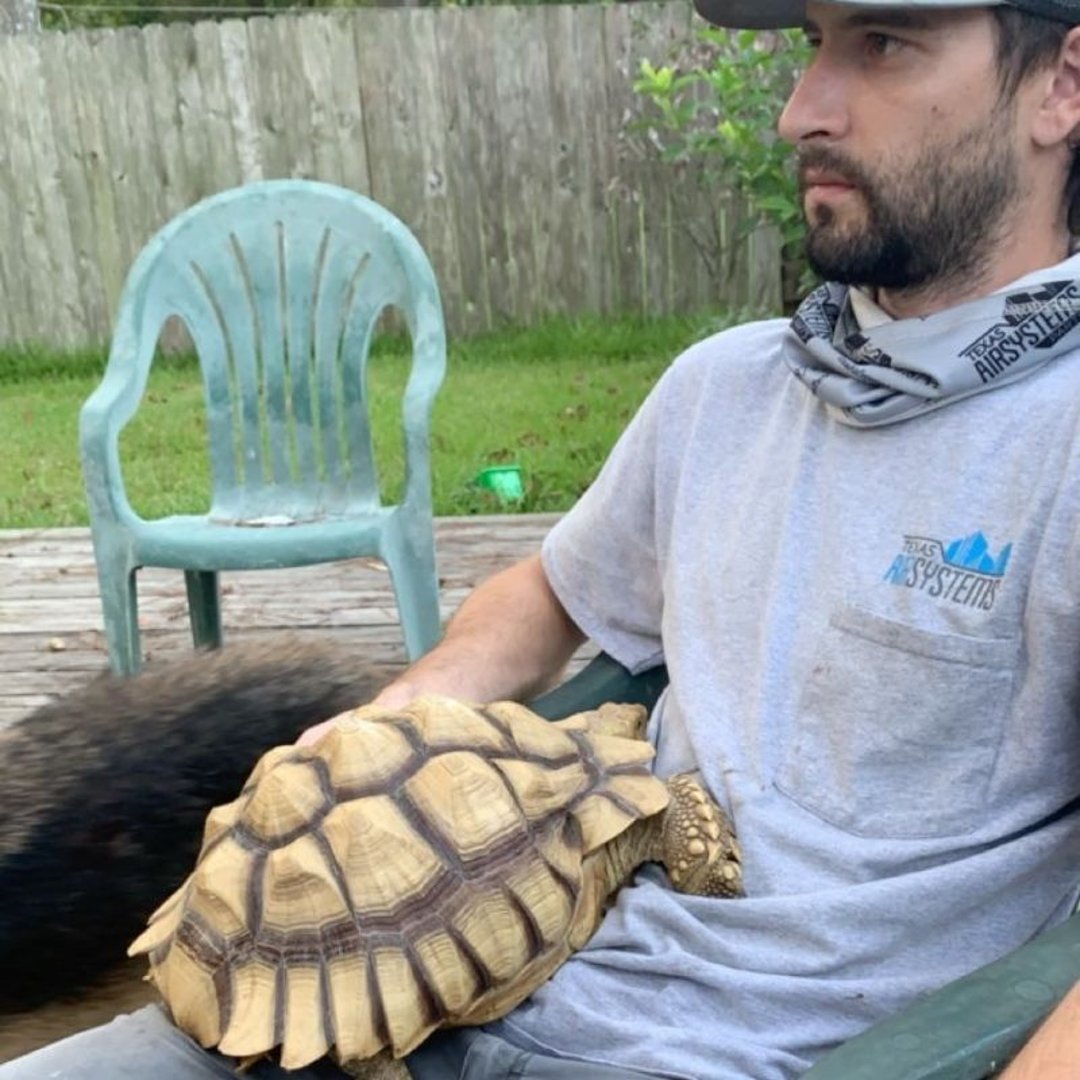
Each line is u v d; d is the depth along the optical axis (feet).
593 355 27.94
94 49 28.76
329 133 29.01
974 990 4.09
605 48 27.96
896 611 5.02
